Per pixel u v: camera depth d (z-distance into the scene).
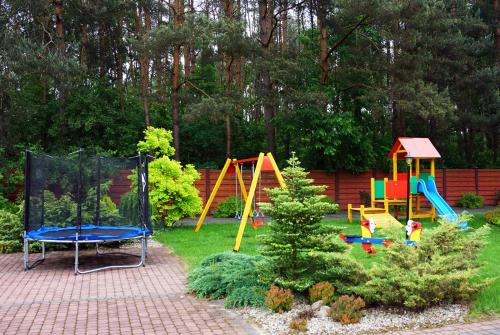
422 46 23.08
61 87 19.72
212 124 25.84
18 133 20.12
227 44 19.66
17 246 11.04
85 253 10.77
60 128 21.58
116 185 11.55
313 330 5.20
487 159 29.17
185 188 14.41
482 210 22.31
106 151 21.47
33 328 5.32
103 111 22.66
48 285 7.48
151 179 13.99
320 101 19.88
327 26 23.19
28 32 21.66
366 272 6.03
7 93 18.50
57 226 10.20
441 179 23.84
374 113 21.41
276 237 6.25
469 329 5.21
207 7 27.38
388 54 22.36
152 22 26.70
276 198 6.32
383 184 17.06
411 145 16.95
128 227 10.17
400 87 20.34
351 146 21.27
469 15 25.69
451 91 25.09
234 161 14.12
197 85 25.94
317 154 21.64
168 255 10.28
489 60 26.48
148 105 24.75
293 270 6.24
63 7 21.41
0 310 6.04
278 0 22.17
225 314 5.86
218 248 10.73
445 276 5.60
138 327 5.35
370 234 9.77
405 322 5.45
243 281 6.55
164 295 6.81
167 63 26.06
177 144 22.03
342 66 22.70
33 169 9.50
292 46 25.02
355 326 5.29
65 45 20.78
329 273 6.20
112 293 6.93
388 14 19.36
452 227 6.39
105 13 21.81
